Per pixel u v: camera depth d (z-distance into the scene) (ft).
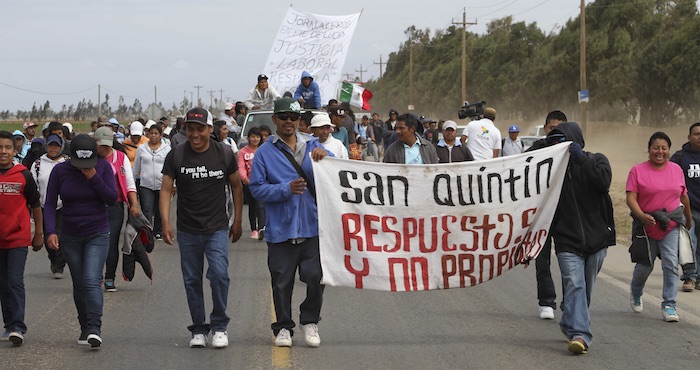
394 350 24.91
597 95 186.50
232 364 23.39
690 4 184.44
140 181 45.75
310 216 24.59
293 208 24.30
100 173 25.13
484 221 25.58
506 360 23.81
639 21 187.83
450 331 27.40
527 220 25.58
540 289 29.37
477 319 29.19
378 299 32.73
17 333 25.54
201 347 25.25
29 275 39.06
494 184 25.45
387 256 25.30
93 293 24.98
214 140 24.88
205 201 24.39
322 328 27.78
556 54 205.98
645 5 185.98
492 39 287.07
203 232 24.41
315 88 61.31
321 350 24.90
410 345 25.54
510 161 25.35
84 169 24.56
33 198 25.93
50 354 24.72
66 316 30.25
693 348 25.20
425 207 25.35
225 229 24.79
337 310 30.60
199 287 24.99
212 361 23.71
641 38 186.60
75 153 24.63
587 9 193.16
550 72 202.80
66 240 25.22
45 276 38.81
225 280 24.73
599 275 38.32
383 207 25.20
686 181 33.71
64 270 40.52
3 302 26.03
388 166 25.12
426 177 25.27
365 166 24.98
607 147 174.40
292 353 24.53
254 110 64.69
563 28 207.10
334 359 23.88
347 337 26.55
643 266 29.48
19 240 25.52
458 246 25.63
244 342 25.94
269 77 73.61
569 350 24.21
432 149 33.14
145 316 29.91
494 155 42.22
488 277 25.91
